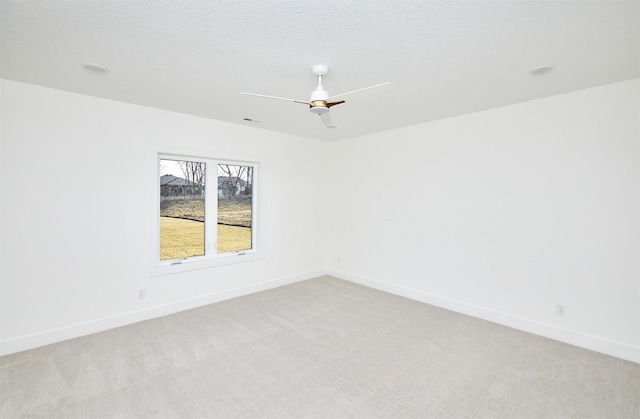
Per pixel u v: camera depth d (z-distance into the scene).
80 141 3.01
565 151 2.95
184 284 3.75
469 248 3.64
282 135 4.71
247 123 4.10
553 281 3.04
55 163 2.89
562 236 2.99
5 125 2.65
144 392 2.18
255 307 3.84
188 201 3.93
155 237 3.50
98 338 2.99
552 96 3.00
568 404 2.07
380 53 2.09
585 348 2.84
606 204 2.75
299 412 1.99
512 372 2.45
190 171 3.93
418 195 4.12
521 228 3.24
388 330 3.21
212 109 3.45
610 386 2.26
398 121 3.94
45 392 2.16
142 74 2.48
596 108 2.77
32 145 2.78
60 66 2.35
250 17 1.68
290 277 4.90
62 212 2.93
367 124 4.11
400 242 4.35
